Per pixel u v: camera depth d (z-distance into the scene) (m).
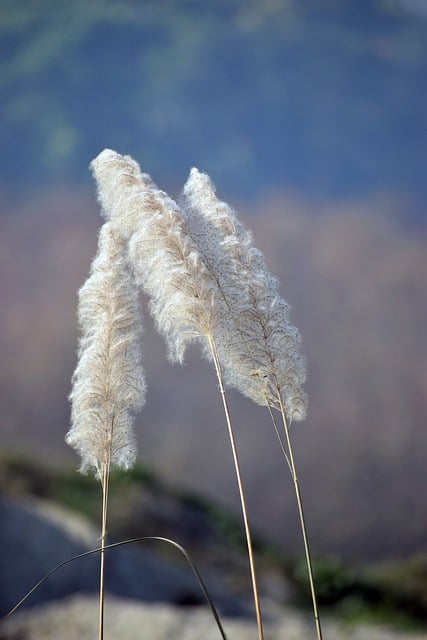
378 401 33.31
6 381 32.19
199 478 27.16
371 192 49.94
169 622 11.91
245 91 56.50
